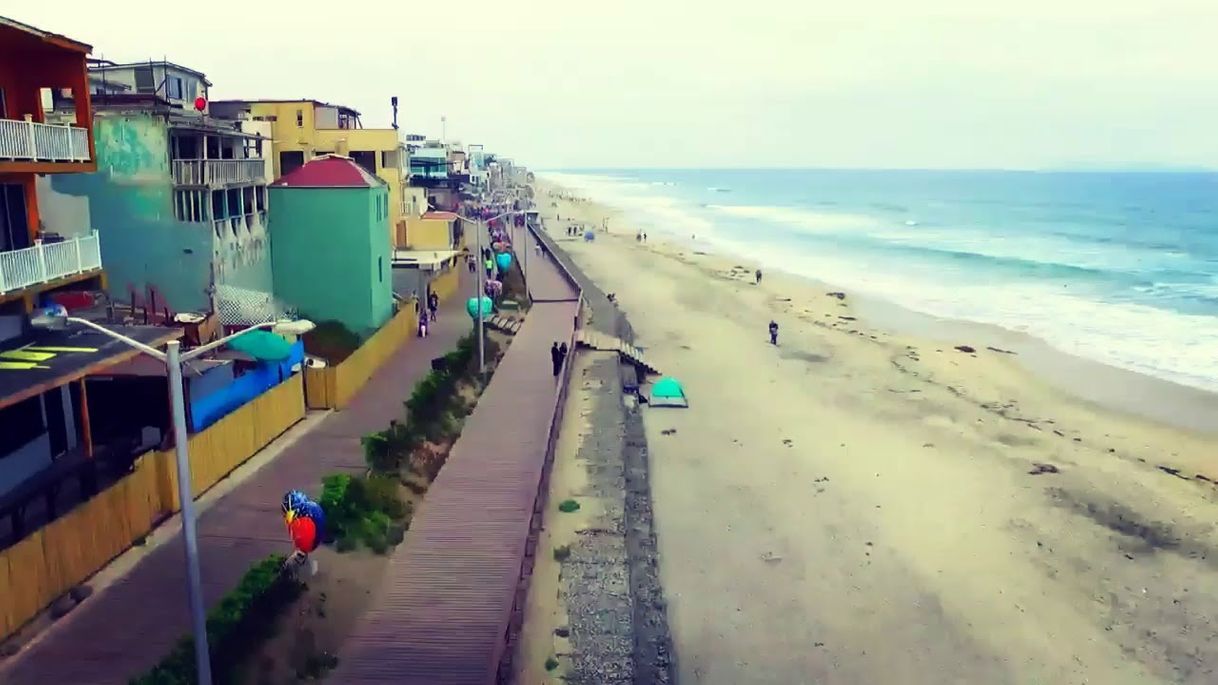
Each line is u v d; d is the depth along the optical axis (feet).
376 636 56.54
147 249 108.99
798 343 178.81
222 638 50.06
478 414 101.14
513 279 206.90
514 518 73.15
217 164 111.24
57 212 94.68
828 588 78.74
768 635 71.36
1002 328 194.49
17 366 63.00
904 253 338.54
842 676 66.28
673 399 133.08
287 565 59.98
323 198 126.00
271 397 87.35
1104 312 211.61
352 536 67.77
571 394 123.03
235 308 110.52
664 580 79.66
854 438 118.93
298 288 128.36
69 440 74.54
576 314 166.09
